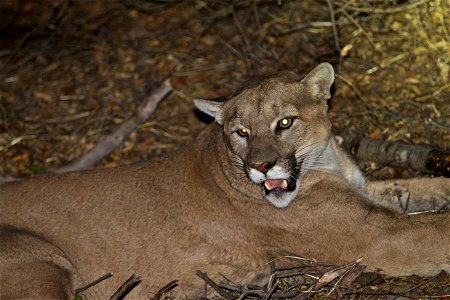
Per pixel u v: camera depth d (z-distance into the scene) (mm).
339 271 9844
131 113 15312
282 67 15484
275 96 9695
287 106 9656
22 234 9930
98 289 10031
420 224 9680
